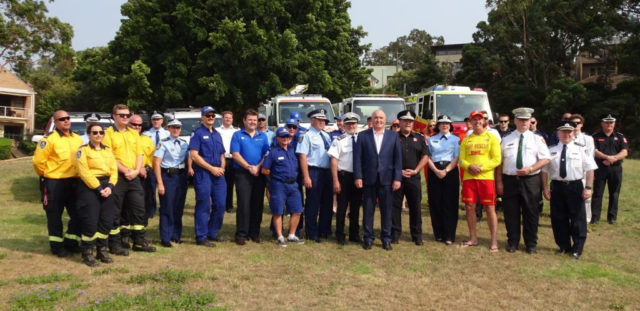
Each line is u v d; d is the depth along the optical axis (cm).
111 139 691
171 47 2670
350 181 795
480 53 4112
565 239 753
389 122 1560
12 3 3312
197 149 752
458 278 619
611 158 927
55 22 3481
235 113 2912
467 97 1653
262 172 770
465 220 993
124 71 2734
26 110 4597
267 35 2577
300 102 1488
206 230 764
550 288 588
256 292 551
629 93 3256
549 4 3675
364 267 659
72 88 4738
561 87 3409
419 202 795
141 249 716
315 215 812
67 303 499
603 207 1109
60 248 685
